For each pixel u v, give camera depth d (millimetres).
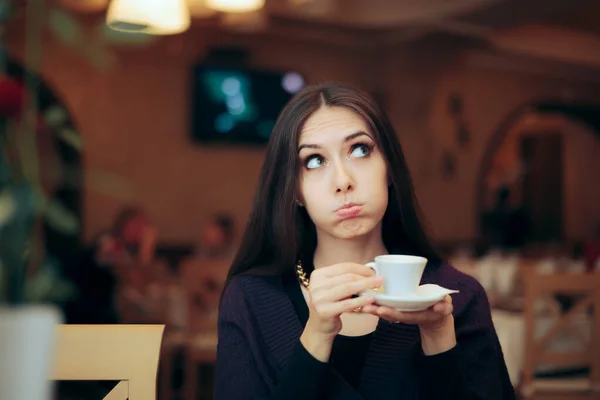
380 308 872
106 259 4750
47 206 678
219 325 1132
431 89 7812
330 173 1043
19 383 561
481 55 8555
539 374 3033
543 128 12539
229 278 1203
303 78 7633
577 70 9367
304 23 7301
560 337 3100
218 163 7512
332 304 886
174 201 7363
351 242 1108
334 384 984
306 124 1064
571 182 12562
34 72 711
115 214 7043
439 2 6621
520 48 8422
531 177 12617
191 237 7410
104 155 7082
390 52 7785
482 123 8719
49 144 774
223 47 7379
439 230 8227
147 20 2256
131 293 3986
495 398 1030
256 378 1051
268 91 7508
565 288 2900
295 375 927
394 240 1210
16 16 751
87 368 1226
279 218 1107
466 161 8500
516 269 4242
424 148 7902
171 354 3574
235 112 7418
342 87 1115
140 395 1223
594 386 2916
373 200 1046
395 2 6938
